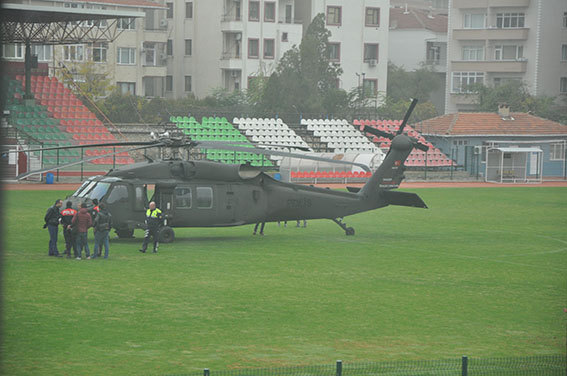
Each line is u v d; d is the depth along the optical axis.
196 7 128.00
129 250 36.38
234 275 30.97
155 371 18.31
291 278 30.70
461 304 26.55
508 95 124.31
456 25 137.50
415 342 21.45
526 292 28.88
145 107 108.69
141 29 123.12
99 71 118.06
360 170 88.38
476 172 96.81
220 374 18.02
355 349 20.62
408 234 46.34
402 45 155.50
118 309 24.52
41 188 69.06
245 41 124.81
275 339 21.47
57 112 89.62
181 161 38.56
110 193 36.78
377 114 115.75
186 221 38.41
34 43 86.12
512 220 55.31
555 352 20.53
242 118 98.50
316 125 102.06
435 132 101.50
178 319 23.47
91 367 18.53
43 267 31.36
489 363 19.33
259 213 39.88
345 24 134.38
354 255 37.28
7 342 20.50
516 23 132.75
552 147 102.25
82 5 108.56
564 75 131.75
